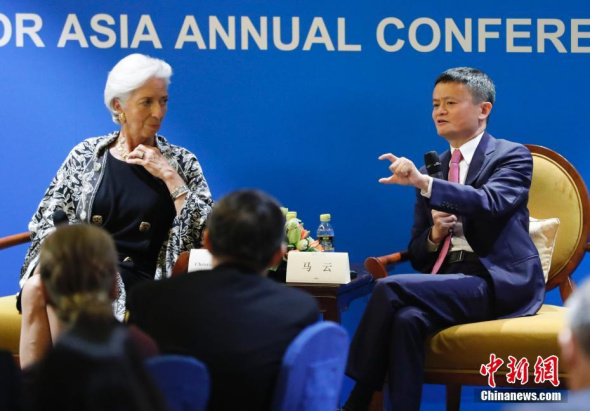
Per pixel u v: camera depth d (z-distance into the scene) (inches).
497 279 285.6
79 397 119.6
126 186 316.5
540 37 362.9
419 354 268.4
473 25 362.9
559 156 332.2
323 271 288.4
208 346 167.9
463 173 308.5
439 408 371.6
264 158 369.1
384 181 285.6
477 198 282.8
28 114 366.9
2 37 364.5
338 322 289.3
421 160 366.9
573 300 117.5
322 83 366.0
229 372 166.9
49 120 366.9
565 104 365.1
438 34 363.3
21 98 366.6
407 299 273.4
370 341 272.4
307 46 365.1
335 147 367.9
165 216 316.8
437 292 275.7
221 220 181.9
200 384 151.7
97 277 162.2
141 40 365.7
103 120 367.9
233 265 181.0
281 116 367.6
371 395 273.7
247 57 366.6
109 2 364.5
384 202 368.8
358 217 369.7
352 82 365.7
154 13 365.4
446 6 362.9
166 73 315.9
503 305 285.1
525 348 266.5
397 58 364.5
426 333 270.5
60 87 366.3
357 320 375.9
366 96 366.0
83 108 367.2
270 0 364.2
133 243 314.8
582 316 112.8
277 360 169.0
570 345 115.6
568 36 362.9
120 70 312.0
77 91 366.6
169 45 366.0
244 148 369.1
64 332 129.6
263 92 367.2
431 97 365.1
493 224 295.1
